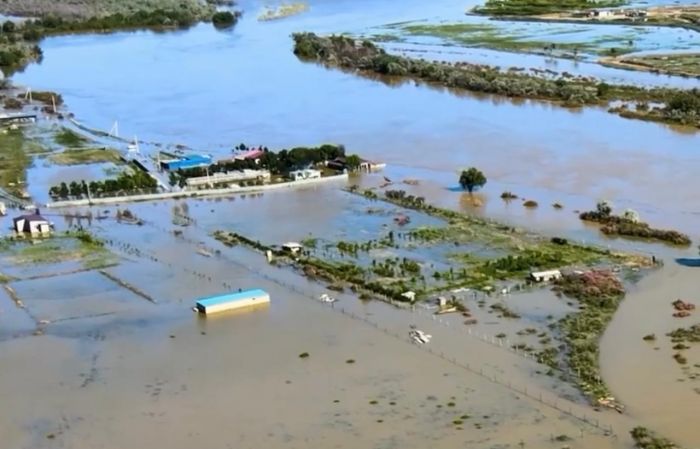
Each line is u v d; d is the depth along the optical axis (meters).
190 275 111.81
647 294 100.81
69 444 74.62
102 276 112.50
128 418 78.19
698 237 119.12
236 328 95.69
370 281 106.44
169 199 145.25
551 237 120.06
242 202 142.62
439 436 73.00
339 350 89.31
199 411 78.75
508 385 81.00
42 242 125.88
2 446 74.75
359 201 139.25
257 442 73.44
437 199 139.00
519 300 100.06
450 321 95.31
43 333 96.25
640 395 78.81
